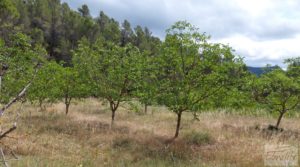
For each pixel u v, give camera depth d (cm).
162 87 1209
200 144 1219
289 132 1455
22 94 316
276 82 1530
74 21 7338
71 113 2023
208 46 1147
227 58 1169
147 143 1225
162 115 2100
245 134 1370
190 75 1167
